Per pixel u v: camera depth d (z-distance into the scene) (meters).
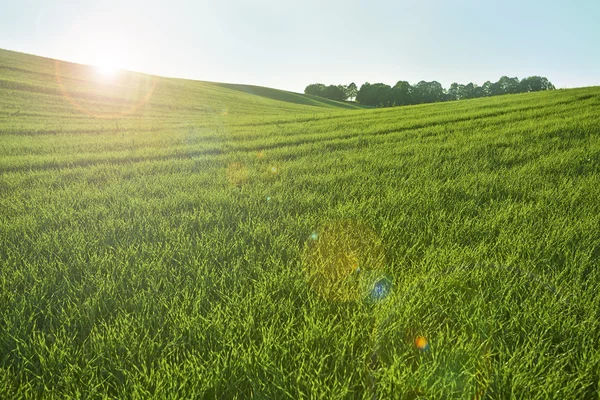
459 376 1.69
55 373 1.85
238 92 69.69
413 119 17.64
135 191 5.52
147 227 3.75
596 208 4.23
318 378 1.71
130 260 3.01
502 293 2.35
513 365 1.79
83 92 39.75
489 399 1.66
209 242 3.32
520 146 8.71
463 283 2.50
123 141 13.37
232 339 1.98
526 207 4.23
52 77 46.06
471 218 3.96
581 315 2.21
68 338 2.03
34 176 7.16
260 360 1.84
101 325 2.18
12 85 35.81
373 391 1.68
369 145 10.18
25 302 2.34
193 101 46.09
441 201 4.65
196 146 11.48
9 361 1.96
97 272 2.74
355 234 3.55
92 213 4.33
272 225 3.85
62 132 17.33
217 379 1.72
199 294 2.42
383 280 2.61
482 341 1.97
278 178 6.33
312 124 18.14
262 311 2.26
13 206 4.71
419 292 2.38
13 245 3.29
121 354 1.95
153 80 63.25
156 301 2.40
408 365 1.85
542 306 2.23
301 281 2.60
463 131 11.98
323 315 2.24
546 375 1.73
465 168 6.57
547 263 2.85
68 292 2.53
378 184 5.66
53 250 3.20
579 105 18.25
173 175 6.84
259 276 2.74
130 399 1.71
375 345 1.93
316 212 4.35
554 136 10.03
